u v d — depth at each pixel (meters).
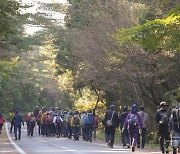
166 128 38.03
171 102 50.91
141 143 49.22
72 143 57.72
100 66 63.50
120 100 79.50
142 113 48.91
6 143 57.78
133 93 67.00
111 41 61.06
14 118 66.94
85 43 66.06
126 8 62.09
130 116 44.50
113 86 64.94
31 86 176.12
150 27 34.38
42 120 78.50
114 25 61.81
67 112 79.31
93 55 64.19
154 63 54.78
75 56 76.50
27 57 125.75
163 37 35.22
